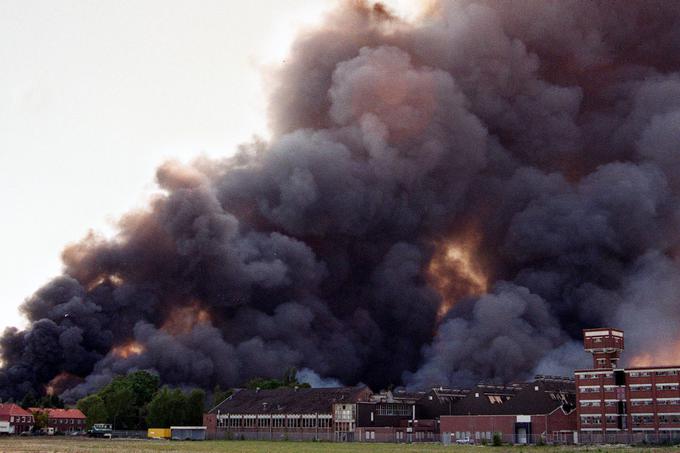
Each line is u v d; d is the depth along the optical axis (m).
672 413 180.75
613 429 188.38
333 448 164.88
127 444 176.75
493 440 184.50
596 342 198.12
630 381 188.12
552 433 195.62
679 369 181.50
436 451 149.88
